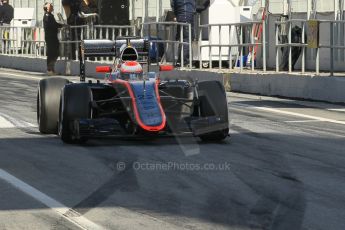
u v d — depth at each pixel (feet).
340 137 90.02
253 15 182.60
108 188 62.34
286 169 70.18
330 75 128.47
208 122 80.84
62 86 90.02
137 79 82.74
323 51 155.02
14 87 155.33
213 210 55.52
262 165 71.87
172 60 169.89
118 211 55.11
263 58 146.82
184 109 86.48
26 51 221.66
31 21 248.32
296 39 152.35
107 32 183.42
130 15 213.05
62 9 233.76
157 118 76.74
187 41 167.94
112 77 85.30
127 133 79.77
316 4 161.68
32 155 77.10
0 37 234.38
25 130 95.45
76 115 81.20
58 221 52.47
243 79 147.13
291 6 163.73
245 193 60.70
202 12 177.68
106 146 82.12
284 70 153.58
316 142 86.02
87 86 83.30
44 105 88.58
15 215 53.98
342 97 124.77
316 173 68.44
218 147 81.71
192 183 64.08
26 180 65.26
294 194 60.34
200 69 158.81
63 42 196.24
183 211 55.21
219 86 84.53
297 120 105.40
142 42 89.15
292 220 52.85
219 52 155.33
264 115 111.14
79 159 74.64
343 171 69.36
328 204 57.26
